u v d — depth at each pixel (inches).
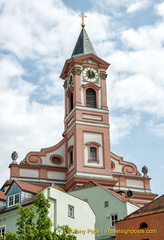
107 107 2738.7
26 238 1246.9
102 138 2657.5
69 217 1632.6
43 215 1327.5
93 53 2918.3
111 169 2593.5
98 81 2790.4
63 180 2593.5
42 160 2625.5
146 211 1445.6
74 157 2573.8
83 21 3129.9
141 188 2677.2
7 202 1695.4
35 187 1760.6
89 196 2073.1
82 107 2684.5
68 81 2844.5
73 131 2650.1
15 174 2514.8
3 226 1606.8
